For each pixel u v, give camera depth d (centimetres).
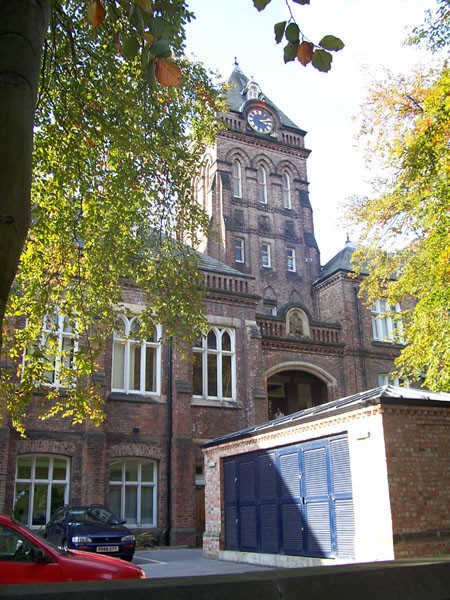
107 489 2036
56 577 702
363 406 1118
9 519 738
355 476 1134
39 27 343
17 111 314
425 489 1073
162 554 1820
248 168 3612
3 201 297
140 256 1204
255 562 1435
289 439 1362
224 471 1664
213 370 2428
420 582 365
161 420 2216
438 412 1125
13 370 1869
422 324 1473
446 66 1480
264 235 3522
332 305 3167
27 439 1936
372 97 1652
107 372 2153
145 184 1139
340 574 351
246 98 3891
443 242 1426
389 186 1614
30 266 1171
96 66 1045
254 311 2592
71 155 1070
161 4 523
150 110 1113
